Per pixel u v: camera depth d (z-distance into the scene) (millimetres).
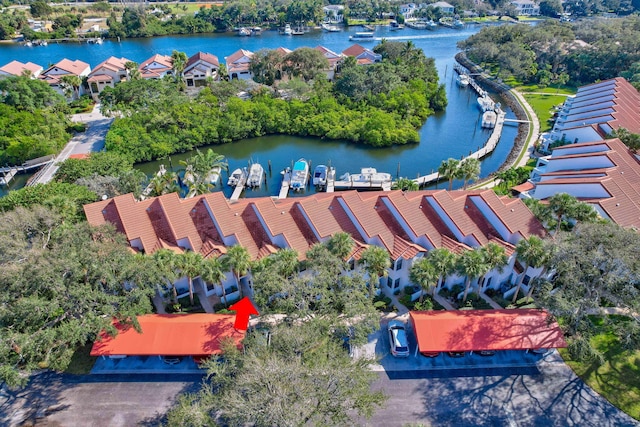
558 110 116312
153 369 42219
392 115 109000
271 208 54344
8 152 83875
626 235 41562
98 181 67625
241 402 30250
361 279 42812
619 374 41750
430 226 53875
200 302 50625
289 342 35469
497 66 162875
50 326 39656
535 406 39062
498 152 97062
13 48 197625
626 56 130000
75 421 37594
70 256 39938
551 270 47062
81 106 118000
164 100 105625
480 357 43719
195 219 54188
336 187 81500
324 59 132125
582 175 69438
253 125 105188
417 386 40812
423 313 45312
